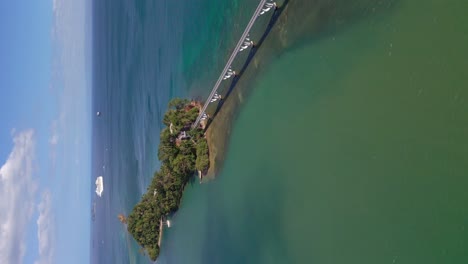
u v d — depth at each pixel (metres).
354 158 34.09
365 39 33.66
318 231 37.28
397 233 30.12
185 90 62.00
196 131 56.72
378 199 31.73
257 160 45.28
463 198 25.97
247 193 46.50
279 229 41.81
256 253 44.72
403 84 30.16
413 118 29.31
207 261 54.56
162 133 59.69
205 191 55.72
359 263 33.12
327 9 37.09
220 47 51.34
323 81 37.66
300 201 39.59
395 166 30.48
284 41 41.97
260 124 45.12
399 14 30.88
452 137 26.72
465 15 26.42
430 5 28.62
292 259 39.84
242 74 48.00
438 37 27.97
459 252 26.09
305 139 39.31
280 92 42.50
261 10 41.34
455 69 26.78
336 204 35.62
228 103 50.78
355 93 34.38
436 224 27.50
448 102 27.06
